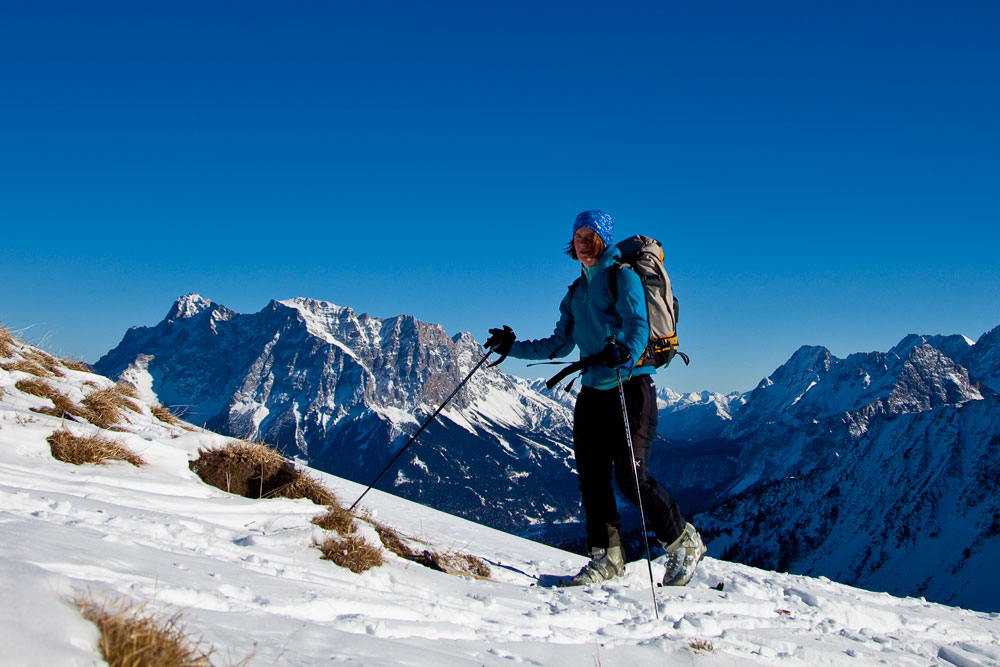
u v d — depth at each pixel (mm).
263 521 5234
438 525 9117
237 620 2631
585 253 5820
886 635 5348
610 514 6035
